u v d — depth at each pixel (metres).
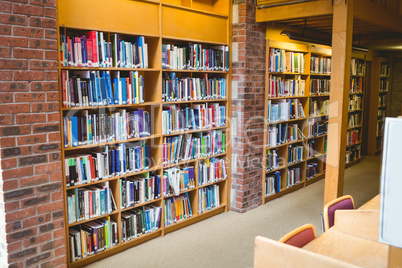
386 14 4.86
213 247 3.82
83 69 3.27
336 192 3.98
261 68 5.00
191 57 4.18
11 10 2.58
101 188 3.48
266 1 4.59
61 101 3.03
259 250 1.59
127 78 3.56
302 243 2.16
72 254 3.24
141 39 3.67
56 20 2.85
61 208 3.02
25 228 2.80
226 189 4.92
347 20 3.74
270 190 5.47
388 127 0.86
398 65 9.37
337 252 2.06
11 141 2.66
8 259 2.72
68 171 3.13
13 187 2.70
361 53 8.02
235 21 4.68
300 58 5.96
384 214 0.88
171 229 4.24
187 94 4.19
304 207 5.19
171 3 4.16
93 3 3.22
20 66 2.67
